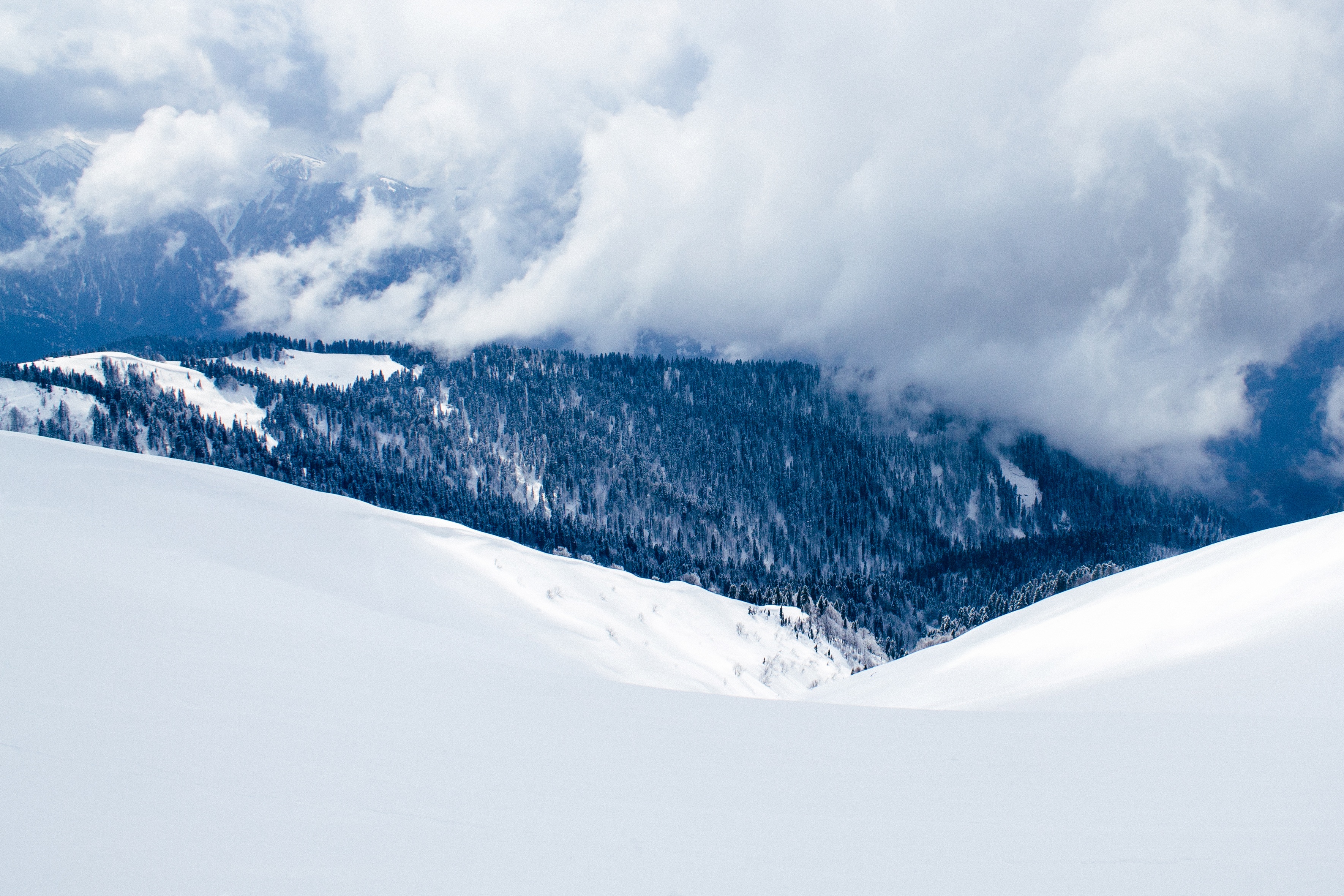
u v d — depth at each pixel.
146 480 51.50
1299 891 6.32
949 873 6.78
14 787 6.62
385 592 51.72
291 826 6.68
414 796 7.84
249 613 22.45
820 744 11.71
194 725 8.91
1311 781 9.46
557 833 7.29
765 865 6.88
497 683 14.22
